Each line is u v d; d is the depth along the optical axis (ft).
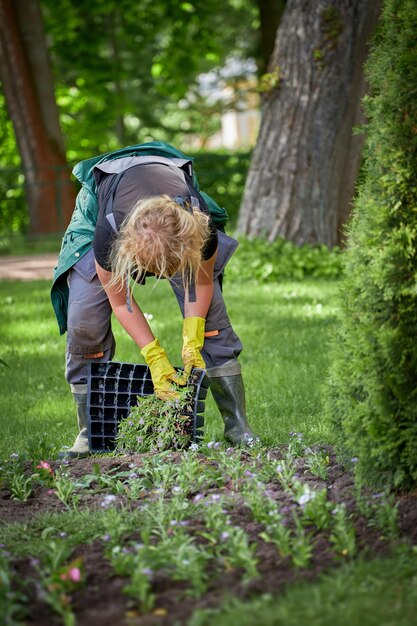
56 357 30.01
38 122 72.08
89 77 92.12
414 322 13.39
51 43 97.76
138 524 13.26
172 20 86.28
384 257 13.25
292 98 45.83
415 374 13.39
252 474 14.90
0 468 16.15
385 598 10.19
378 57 13.56
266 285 42.78
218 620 9.71
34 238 71.67
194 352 16.48
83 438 18.11
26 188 72.95
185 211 13.25
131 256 13.17
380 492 14.01
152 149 17.22
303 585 10.68
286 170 46.24
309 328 31.83
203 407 17.04
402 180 13.09
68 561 12.05
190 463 15.24
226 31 115.55
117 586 11.12
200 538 12.63
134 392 17.89
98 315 17.52
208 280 16.35
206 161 79.56
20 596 10.57
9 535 13.26
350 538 11.90
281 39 46.01
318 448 16.94
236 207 78.23
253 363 26.81
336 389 15.03
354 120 46.11
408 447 13.30
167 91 93.91
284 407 21.61
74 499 14.83
